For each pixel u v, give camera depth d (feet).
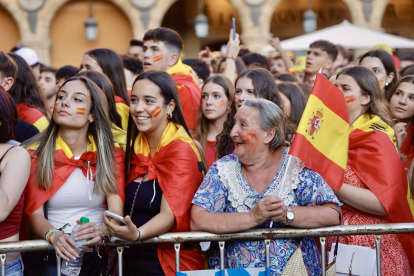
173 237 8.65
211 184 8.93
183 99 14.74
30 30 57.06
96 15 58.85
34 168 9.36
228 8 64.08
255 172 8.81
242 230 8.45
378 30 57.11
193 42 64.69
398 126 11.59
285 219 8.32
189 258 9.42
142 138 9.78
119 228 8.17
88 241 8.41
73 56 58.95
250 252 8.79
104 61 13.98
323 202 8.65
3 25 58.23
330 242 9.96
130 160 9.78
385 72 15.90
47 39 57.21
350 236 10.02
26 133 12.52
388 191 9.69
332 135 9.02
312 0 62.90
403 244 10.37
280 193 8.61
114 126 11.18
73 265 9.20
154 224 8.69
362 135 10.32
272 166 8.81
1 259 8.38
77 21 58.70
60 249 8.31
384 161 9.90
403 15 62.59
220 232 8.52
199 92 15.39
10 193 8.57
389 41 32.78
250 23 57.62
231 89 14.01
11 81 12.30
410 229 8.77
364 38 32.86
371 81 10.82
